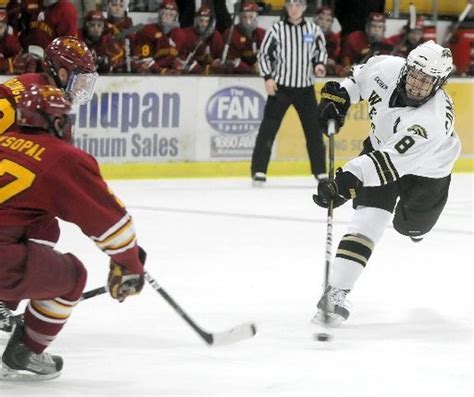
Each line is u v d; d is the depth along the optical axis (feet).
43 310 45.88
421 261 79.05
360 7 134.21
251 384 47.60
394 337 57.11
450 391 47.32
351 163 57.00
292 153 125.70
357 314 62.23
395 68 59.88
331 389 47.14
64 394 45.32
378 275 73.51
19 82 52.47
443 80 57.26
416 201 60.59
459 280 72.69
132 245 44.52
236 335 47.47
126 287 44.91
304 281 70.90
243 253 80.33
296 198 109.19
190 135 120.16
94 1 124.67
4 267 43.88
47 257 44.55
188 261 76.59
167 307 62.23
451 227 94.79
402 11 147.43
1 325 51.49
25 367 46.42
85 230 44.37
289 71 114.73
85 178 44.04
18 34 115.96
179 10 128.98
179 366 50.24
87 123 114.32
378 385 48.01
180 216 96.37
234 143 122.62
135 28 119.14
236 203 104.78
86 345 53.52
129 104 116.37
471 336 57.88
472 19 148.56
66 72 52.49
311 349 54.13
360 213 59.93
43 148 44.39
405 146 56.24
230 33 125.39
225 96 121.49
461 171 132.46
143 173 118.11
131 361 50.93
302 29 114.62
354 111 127.24
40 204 44.24
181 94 119.03
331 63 128.77
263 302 64.44
